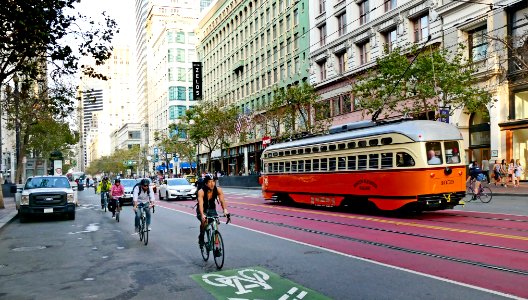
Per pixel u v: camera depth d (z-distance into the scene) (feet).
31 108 104.27
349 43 136.98
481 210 56.44
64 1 40.70
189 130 187.32
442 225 43.91
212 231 29.50
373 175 55.16
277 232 43.88
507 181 90.94
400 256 30.37
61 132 144.05
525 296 20.59
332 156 63.05
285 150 75.66
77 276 28.04
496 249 31.35
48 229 54.03
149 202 40.40
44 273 29.27
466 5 100.32
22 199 61.57
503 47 86.99
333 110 145.79
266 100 190.80
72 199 63.67
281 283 24.53
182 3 409.90
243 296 22.35
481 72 97.25
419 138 49.80
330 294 22.04
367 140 56.44
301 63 164.76
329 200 63.82
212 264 30.12
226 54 237.04
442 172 50.06
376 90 100.17
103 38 45.78
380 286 23.11
